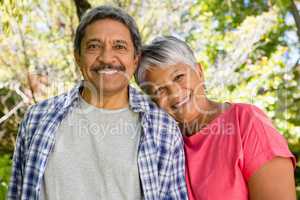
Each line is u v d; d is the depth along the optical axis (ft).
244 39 13.61
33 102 12.10
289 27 16.14
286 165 6.49
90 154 7.02
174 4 13.88
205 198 6.72
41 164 6.97
